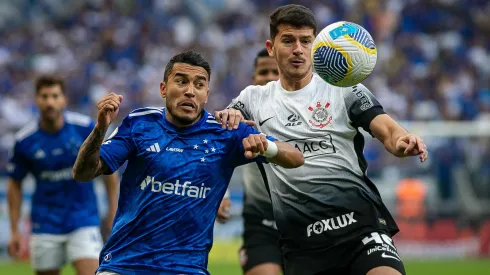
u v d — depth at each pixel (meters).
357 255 21.72
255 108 23.08
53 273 33.47
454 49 102.69
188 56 20.38
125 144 20.27
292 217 22.47
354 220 21.94
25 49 95.81
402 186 72.00
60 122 33.22
